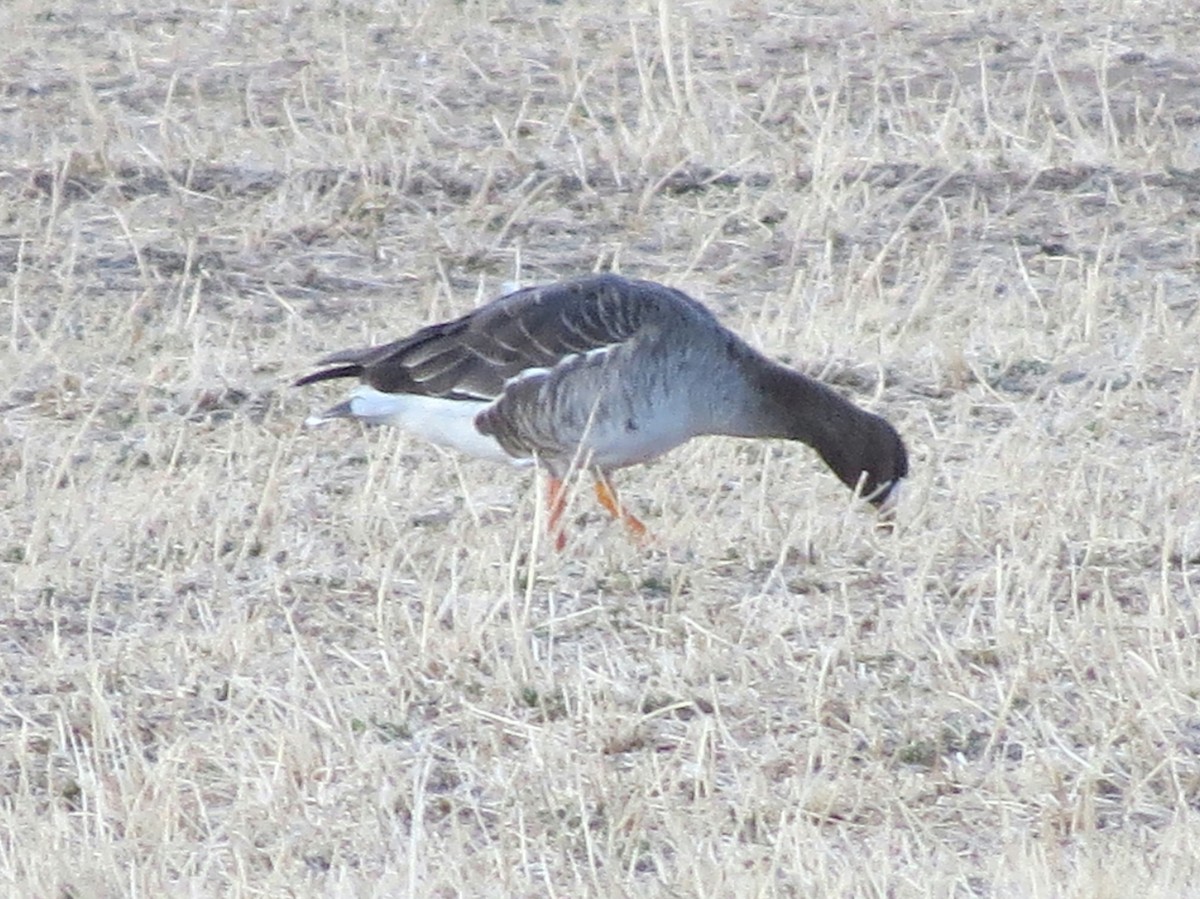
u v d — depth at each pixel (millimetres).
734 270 18375
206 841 9898
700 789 10281
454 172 20031
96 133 20609
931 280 17500
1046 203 19578
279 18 24672
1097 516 13359
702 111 21203
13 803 10250
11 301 17469
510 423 13422
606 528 13742
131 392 15781
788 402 13742
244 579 12836
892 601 12461
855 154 20547
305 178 19875
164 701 11273
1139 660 11180
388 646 11648
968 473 14125
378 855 9742
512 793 10250
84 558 12992
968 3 24766
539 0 25453
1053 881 9195
